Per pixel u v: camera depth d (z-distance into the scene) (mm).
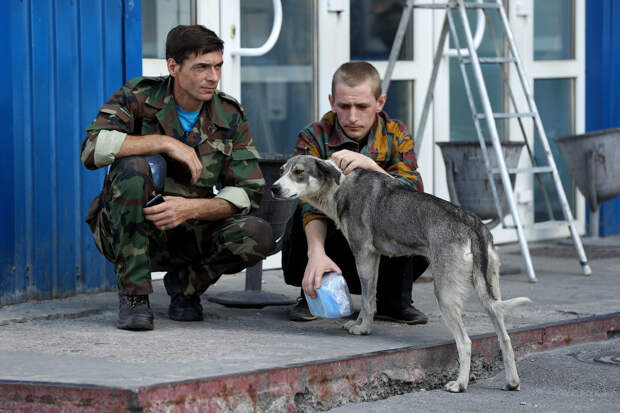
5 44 5758
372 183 4984
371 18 8508
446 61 8914
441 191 8961
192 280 5402
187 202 5008
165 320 5418
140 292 4957
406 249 4832
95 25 6387
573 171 9422
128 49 6594
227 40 7496
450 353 4754
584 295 6723
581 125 10172
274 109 7945
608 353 5254
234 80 7578
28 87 5941
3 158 5777
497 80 9453
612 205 10359
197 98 5113
